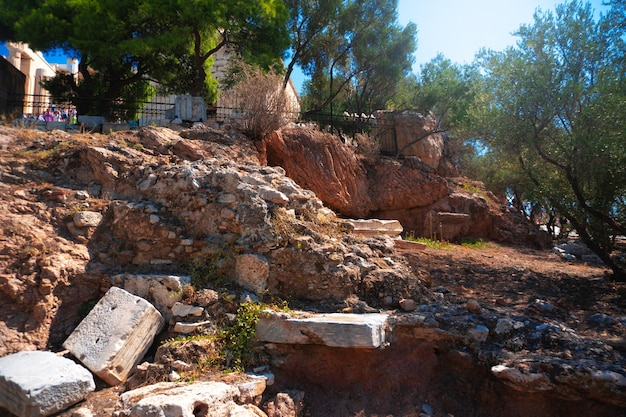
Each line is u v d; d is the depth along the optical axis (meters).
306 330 3.93
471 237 10.81
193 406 3.05
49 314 4.20
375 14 14.52
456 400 3.96
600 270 8.15
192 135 7.70
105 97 13.16
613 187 6.77
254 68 9.91
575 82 7.11
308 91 16.98
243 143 7.95
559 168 7.86
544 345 4.07
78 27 10.67
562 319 5.11
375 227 8.23
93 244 4.90
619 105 6.46
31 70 20.14
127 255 4.86
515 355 3.89
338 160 9.69
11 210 4.80
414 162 11.21
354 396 3.96
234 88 9.46
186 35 11.15
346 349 3.98
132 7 10.91
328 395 3.95
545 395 3.68
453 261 7.57
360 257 5.05
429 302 4.84
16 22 11.20
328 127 11.71
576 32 7.68
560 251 10.33
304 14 13.83
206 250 4.75
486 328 4.13
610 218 6.98
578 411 3.61
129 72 13.62
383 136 13.35
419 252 7.84
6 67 10.81
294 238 4.68
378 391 4.02
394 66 14.74
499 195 17.55
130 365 3.88
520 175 9.17
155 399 3.09
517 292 6.08
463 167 18.59
